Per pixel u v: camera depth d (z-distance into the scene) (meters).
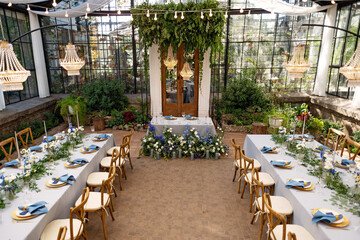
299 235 2.79
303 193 3.22
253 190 4.31
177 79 8.45
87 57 10.16
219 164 6.02
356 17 7.84
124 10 9.55
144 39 7.48
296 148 4.61
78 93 10.08
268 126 8.15
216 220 3.95
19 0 6.63
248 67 10.04
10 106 8.23
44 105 8.84
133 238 3.55
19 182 3.34
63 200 3.23
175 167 5.84
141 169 5.75
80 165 4.04
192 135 6.51
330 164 3.26
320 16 9.41
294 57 5.12
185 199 4.54
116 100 9.24
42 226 2.77
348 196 3.06
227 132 8.46
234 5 9.43
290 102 9.53
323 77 9.16
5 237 2.45
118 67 10.25
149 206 4.32
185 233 3.65
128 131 8.52
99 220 3.95
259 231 3.70
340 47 8.76
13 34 8.59
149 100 9.67
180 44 7.35
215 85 10.22
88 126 9.08
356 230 2.53
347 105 7.72
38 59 9.38
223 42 9.73
